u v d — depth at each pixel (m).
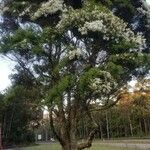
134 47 25.12
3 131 92.50
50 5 25.67
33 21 26.73
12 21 28.61
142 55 25.20
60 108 26.41
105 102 26.25
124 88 27.61
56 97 23.61
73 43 25.58
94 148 67.56
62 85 23.31
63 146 27.25
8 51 25.25
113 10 27.44
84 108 26.72
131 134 113.62
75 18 24.47
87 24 24.05
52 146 88.44
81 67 25.06
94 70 23.31
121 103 89.00
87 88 23.20
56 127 28.75
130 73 26.05
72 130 27.16
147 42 28.06
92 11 24.66
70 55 24.38
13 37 25.02
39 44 24.89
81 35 24.81
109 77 23.36
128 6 27.08
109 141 93.88
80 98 24.77
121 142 80.31
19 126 100.00
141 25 28.44
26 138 109.19
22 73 28.47
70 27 24.73
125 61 24.78
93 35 24.64
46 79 27.09
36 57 26.22
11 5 28.09
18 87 28.06
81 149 27.27
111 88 23.86
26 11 27.39
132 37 25.81
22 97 29.62
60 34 25.08
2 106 86.00
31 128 99.25
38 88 28.05
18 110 90.00
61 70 24.95
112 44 24.97
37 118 73.81
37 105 29.42
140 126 108.19
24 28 25.23
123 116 112.25
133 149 59.06
